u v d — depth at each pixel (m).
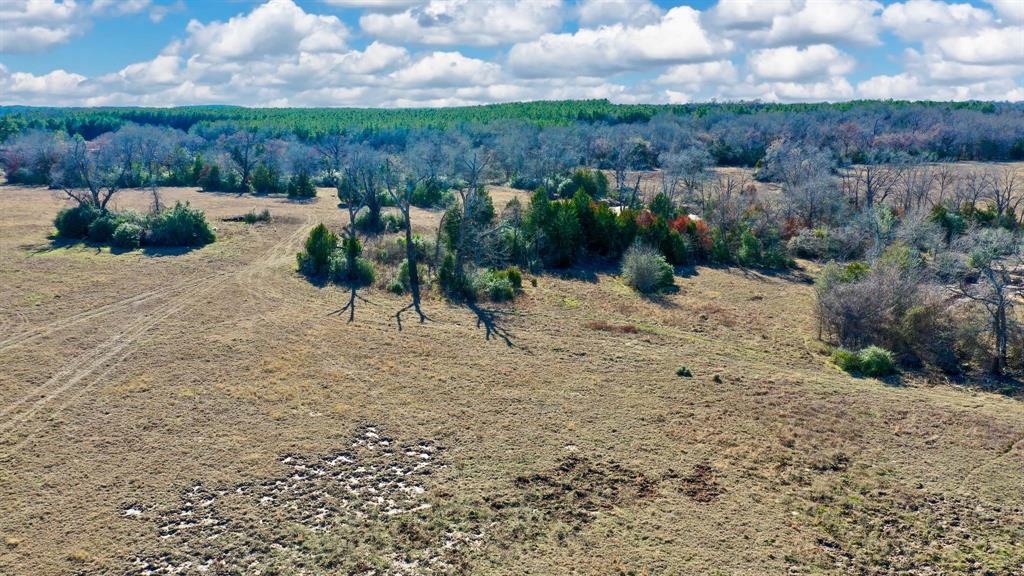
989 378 37.28
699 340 42.44
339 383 33.75
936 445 29.12
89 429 28.22
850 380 36.62
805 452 28.30
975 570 21.48
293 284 51.25
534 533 22.73
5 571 20.06
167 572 20.50
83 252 58.34
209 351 37.22
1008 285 50.31
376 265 57.16
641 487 25.47
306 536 22.28
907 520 23.88
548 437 29.03
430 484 25.41
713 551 22.03
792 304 52.16
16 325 40.06
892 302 41.72
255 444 27.59
